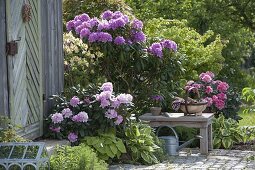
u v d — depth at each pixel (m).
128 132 9.31
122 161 9.12
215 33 19.66
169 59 10.88
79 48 10.69
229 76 19.78
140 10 19.41
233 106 11.91
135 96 11.10
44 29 9.14
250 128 9.47
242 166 8.95
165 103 11.08
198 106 10.19
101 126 8.98
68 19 13.50
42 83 9.01
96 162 7.59
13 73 7.95
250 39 21.48
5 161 6.35
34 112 8.65
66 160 7.20
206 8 20.20
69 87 10.15
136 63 10.59
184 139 10.84
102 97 8.95
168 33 13.06
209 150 10.44
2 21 7.74
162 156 9.45
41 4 9.02
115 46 10.51
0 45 7.69
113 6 13.45
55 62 9.58
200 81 11.85
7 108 7.80
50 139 8.88
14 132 7.13
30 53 8.54
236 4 20.42
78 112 9.09
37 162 6.34
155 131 10.59
